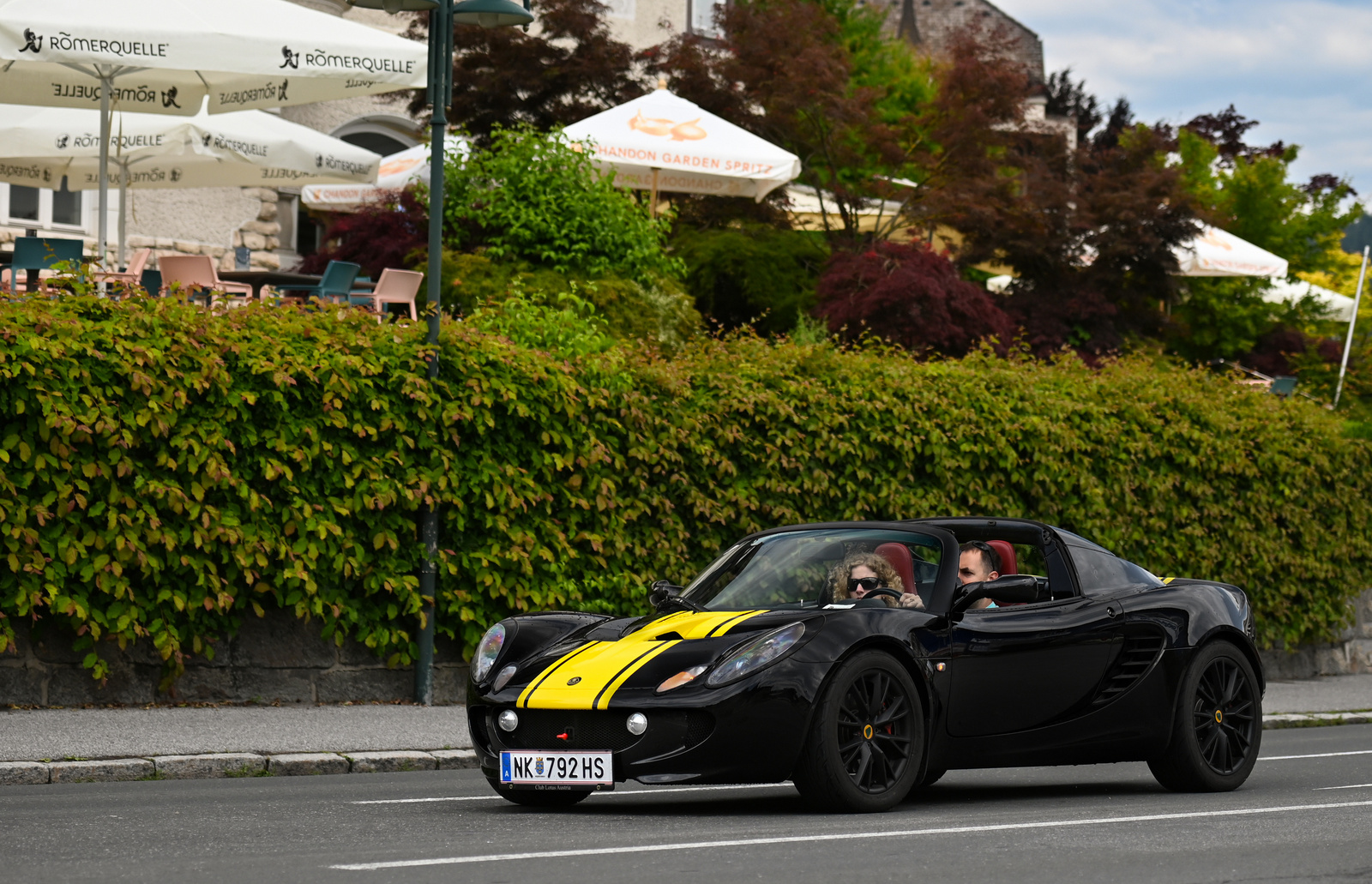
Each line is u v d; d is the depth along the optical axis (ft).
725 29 80.53
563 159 54.95
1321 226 102.78
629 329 52.16
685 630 23.11
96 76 43.78
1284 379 70.28
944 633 23.47
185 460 33.68
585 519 39.32
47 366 32.12
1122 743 25.58
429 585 37.14
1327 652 56.08
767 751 21.25
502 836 19.81
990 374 45.93
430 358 36.78
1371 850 19.17
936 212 74.08
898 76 124.67
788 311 66.33
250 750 29.17
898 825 20.80
